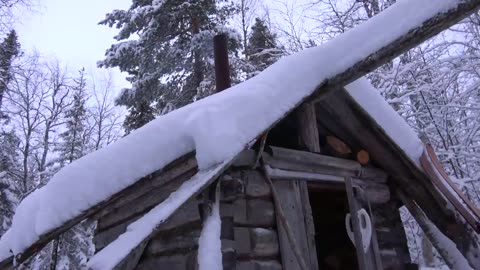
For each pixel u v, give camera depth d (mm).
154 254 3248
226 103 2744
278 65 3141
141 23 13039
